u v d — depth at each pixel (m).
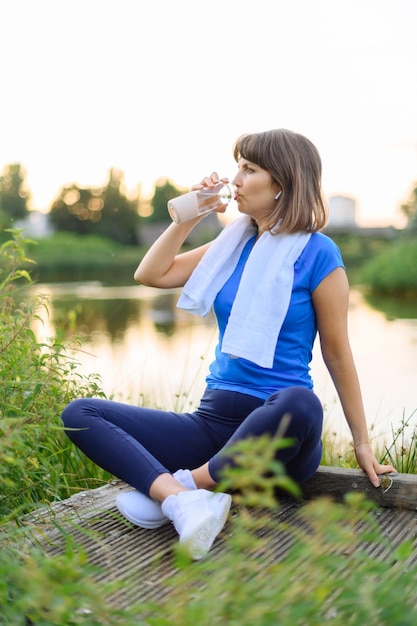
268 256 2.21
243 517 1.29
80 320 8.13
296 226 2.20
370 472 2.21
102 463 2.12
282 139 2.23
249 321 2.16
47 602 1.32
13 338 2.27
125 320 8.35
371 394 4.82
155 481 2.01
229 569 1.29
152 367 5.75
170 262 2.45
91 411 2.14
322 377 5.34
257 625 1.14
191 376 5.38
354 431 2.26
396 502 2.19
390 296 11.15
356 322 8.02
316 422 1.97
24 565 1.59
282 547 1.92
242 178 2.26
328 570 1.36
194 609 1.20
